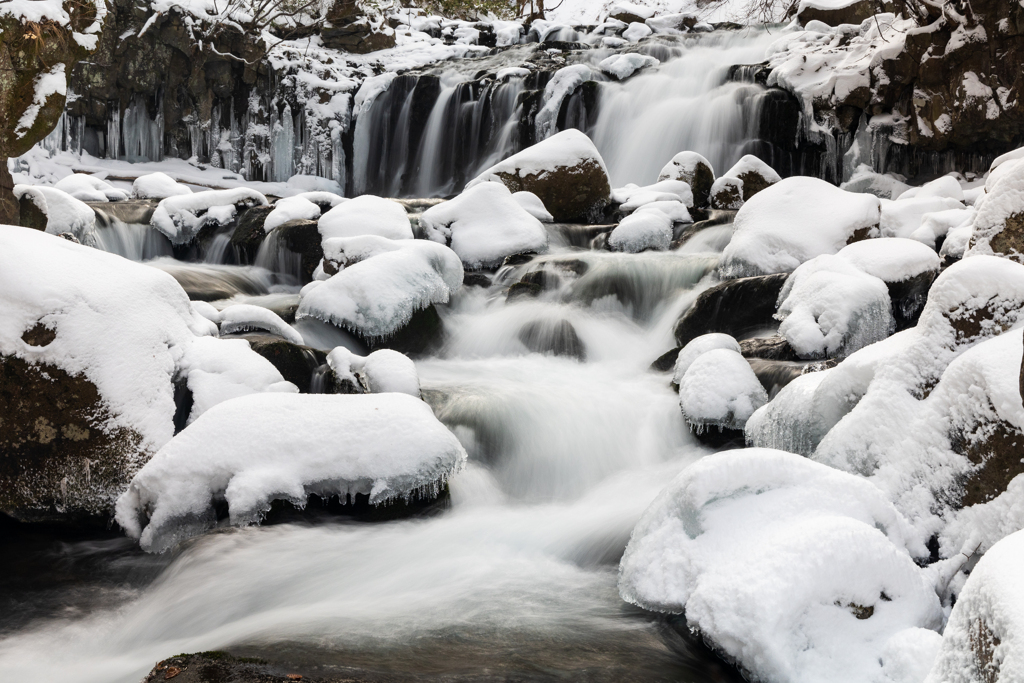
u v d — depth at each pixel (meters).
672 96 15.84
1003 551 2.04
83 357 5.06
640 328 8.81
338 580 4.30
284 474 4.68
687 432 6.29
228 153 18.09
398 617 3.83
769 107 14.31
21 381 4.94
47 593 4.34
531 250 10.00
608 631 3.65
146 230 10.71
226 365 5.75
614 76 16.89
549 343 8.26
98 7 7.16
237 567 4.38
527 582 4.29
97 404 5.07
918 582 3.29
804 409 4.90
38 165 15.23
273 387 5.77
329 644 3.49
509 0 26.30
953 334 4.17
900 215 9.05
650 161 15.41
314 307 7.57
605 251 10.64
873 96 13.13
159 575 4.49
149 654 3.74
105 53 16.34
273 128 18.30
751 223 8.82
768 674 3.00
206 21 17.27
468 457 6.05
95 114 16.58
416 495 4.99
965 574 3.57
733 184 11.88
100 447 5.04
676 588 3.49
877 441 4.20
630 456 6.19
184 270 9.61
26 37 6.39
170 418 5.32
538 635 3.61
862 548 3.19
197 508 4.67
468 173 17.52
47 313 5.02
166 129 17.70
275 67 18.20
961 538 3.68
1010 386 3.62
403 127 18.28
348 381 6.26
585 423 6.42
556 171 11.62
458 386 7.00
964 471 3.77
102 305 5.29
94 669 3.61
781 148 14.34
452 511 5.31
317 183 18.12
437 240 10.14
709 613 3.18
